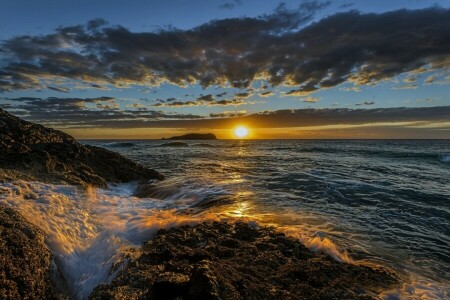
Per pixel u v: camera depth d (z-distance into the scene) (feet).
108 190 39.75
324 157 105.81
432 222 28.94
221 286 12.71
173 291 12.85
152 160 90.89
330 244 22.43
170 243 21.06
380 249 22.33
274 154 125.70
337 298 15.03
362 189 43.37
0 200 23.09
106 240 21.89
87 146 56.34
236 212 30.83
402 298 15.62
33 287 15.06
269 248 20.85
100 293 14.30
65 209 25.31
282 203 35.01
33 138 46.24
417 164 80.02
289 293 14.88
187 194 39.42
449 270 19.31
